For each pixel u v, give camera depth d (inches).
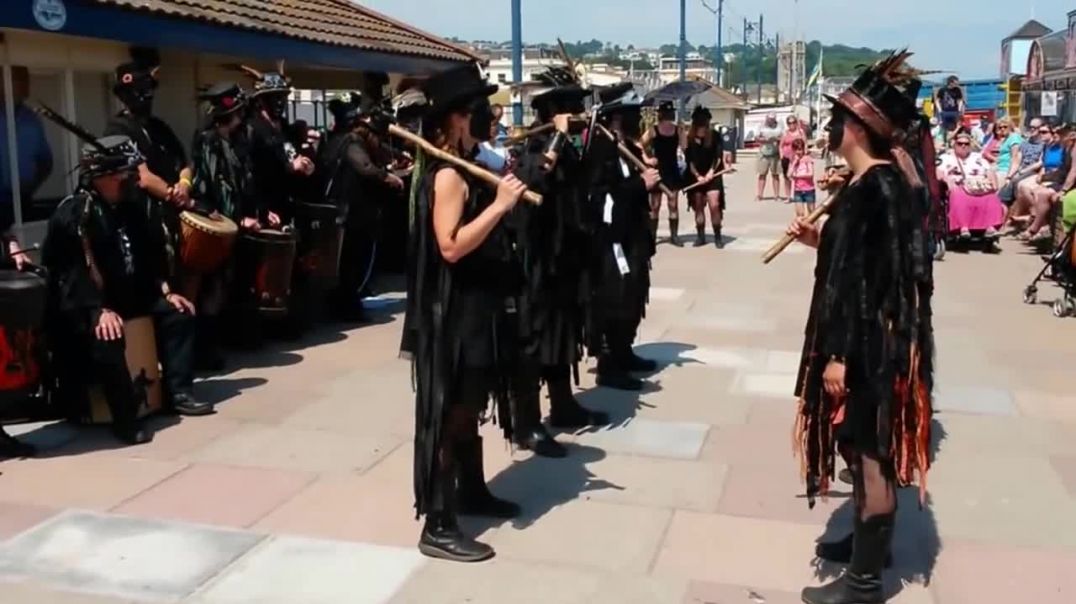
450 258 170.4
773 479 217.0
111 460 226.8
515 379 188.5
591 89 263.4
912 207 151.7
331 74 541.3
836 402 157.9
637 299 280.5
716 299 419.5
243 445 237.0
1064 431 251.1
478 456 195.5
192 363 262.2
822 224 172.7
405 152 383.9
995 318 384.5
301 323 346.9
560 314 233.6
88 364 240.1
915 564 178.9
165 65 373.7
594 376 296.2
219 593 167.2
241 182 303.1
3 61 300.7
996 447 239.3
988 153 649.0
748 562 179.2
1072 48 856.9
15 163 307.9
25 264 235.0
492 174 172.1
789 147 887.7
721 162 578.6
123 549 182.7
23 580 171.0
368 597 166.1
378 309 394.9
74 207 234.4
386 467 223.6
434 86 173.8
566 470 221.8
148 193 253.9
